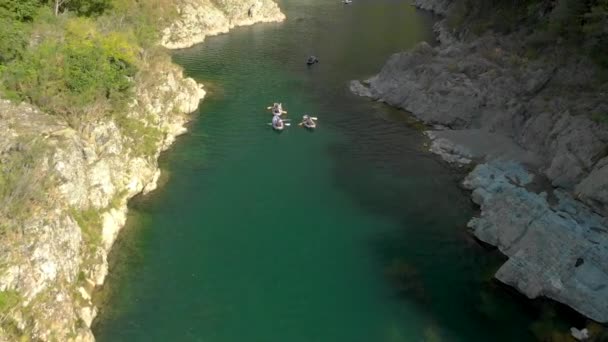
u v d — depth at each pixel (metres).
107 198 36.09
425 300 32.09
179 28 80.38
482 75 56.28
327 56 76.81
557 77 51.44
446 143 50.56
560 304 31.67
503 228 36.41
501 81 54.56
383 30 93.00
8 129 31.69
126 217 38.12
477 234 37.50
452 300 32.19
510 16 68.88
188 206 40.25
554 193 40.03
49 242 26.72
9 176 27.75
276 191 42.84
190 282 32.62
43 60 37.56
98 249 32.34
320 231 38.16
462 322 30.58
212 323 29.67
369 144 51.19
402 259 35.59
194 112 56.44
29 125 33.25
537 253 33.19
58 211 28.66
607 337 28.86
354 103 60.41
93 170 34.56
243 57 75.69
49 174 29.78
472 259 35.69
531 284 32.12
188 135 51.47
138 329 28.92
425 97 57.34
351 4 116.06
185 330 29.08
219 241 36.59
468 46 63.56
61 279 27.45
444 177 45.66
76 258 29.64
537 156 45.94
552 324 30.47
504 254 35.88
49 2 52.31
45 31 42.28
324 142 51.25
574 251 32.28
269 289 32.44
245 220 38.97
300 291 32.41
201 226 38.03
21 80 36.06
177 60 73.44
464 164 47.41
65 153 31.45
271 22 97.62
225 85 64.44
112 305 30.41
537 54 57.00
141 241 36.03
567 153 41.31
